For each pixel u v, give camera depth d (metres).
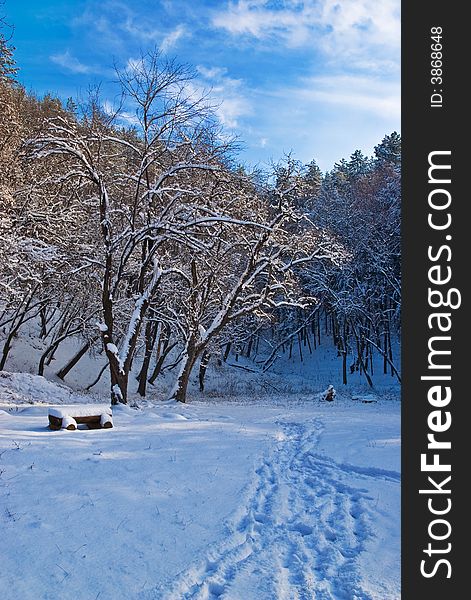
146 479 8.05
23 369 30.61
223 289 26.22
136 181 19.34
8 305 25.70
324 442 13.30
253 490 8.23
